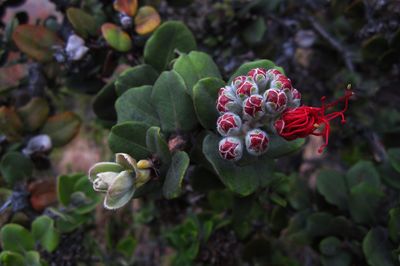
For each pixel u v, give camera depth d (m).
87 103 0.45
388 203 0.24
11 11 0.45
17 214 0.26
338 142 0.35
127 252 0.31
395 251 0.21
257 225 0.30
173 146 0.18
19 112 0.26
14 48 0.29
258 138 0.16
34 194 0.25
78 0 0.27
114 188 0.16
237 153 0.17
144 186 0.18
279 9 0.34
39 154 0.26
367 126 0.33
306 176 0.40
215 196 0.29
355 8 0.29
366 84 0.32
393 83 0.30
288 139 0.16
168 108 0.18
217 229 0.28
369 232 0.22
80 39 0.24
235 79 0.17
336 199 0.25
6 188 0.27
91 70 0.26
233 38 0.32
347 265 0.23
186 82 0.19
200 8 0.34
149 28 0.23
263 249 0.29
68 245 0.26
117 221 0.35
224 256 0.28
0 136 0.27
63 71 0.29
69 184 0.25
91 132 0.46
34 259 0.22
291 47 0.34
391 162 0.24
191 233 0.28
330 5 0.33
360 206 0.23
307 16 0.35
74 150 0.47
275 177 0.23
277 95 0.16
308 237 0.25
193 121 0.18
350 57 0.33
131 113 0.19
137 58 0.24
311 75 0.36
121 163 0.16
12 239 0.23
